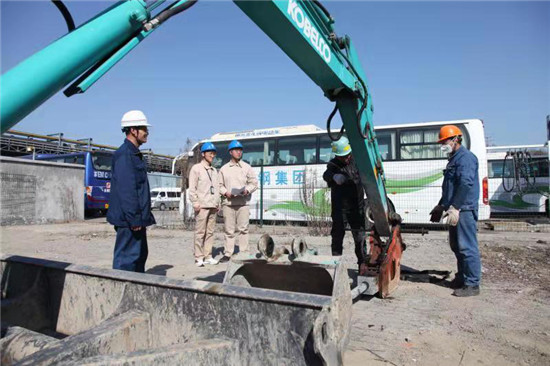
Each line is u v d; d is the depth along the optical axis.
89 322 3.11
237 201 7.34
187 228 13.82
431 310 4.49
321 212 11.74
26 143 28.92
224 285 2.59
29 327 3.29
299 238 3.30
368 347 3.46
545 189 17.92
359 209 5.76
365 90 4.17
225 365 2.33
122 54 2.14
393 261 5.11
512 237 10.75
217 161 16.14
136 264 4.44
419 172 13.38
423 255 8.06
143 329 2.73
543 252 8.22
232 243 7.48
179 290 2.71
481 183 13.14
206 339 2.52
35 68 1.77
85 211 22.14
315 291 3.39
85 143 32.28
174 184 38.41
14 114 1.74
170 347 2.13
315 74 3.61
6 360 2.50
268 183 15.33
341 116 4.16
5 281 3.65
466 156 5.10
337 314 2.41
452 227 5.36
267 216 15.20
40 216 16.33
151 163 38.97
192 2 2.35
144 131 4.50
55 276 3.35
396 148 13.71
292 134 15.20
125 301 2.93
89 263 7.47
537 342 3.55
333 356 2.29
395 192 13.59
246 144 15.93
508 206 18.64
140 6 2.13
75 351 2.12
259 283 3.58
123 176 4.30
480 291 5.28
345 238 10.72
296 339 2.30
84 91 2.04
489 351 3.37
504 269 6.72
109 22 2.03
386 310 4.51
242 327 2.48
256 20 2.85
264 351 2.40
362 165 4.50
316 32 3.26
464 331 3.83
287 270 3.39
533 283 5.75
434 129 13.41
